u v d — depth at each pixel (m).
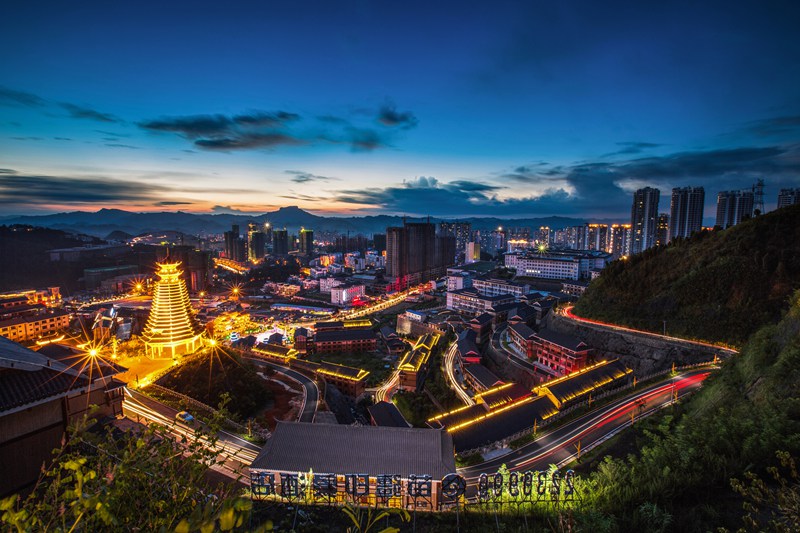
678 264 120.94
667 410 67.44
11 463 30.34
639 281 125.75
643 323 114.44
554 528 24.66
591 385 88.19
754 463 26.06
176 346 115.25
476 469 63.00
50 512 9.07
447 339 164.12
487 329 163.12
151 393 83.69
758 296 99.00
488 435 71.56
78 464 9.51
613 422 72.94
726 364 66.44
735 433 29.61
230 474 54.06
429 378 128.25
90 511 9.31
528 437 71.88
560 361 115.94
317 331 178.75
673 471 26.77
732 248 111.31
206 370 92.44
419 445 46.88
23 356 35.28
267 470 43.34
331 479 31.50
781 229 106.88
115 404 47.66
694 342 101.75
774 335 59.72
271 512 28.94
